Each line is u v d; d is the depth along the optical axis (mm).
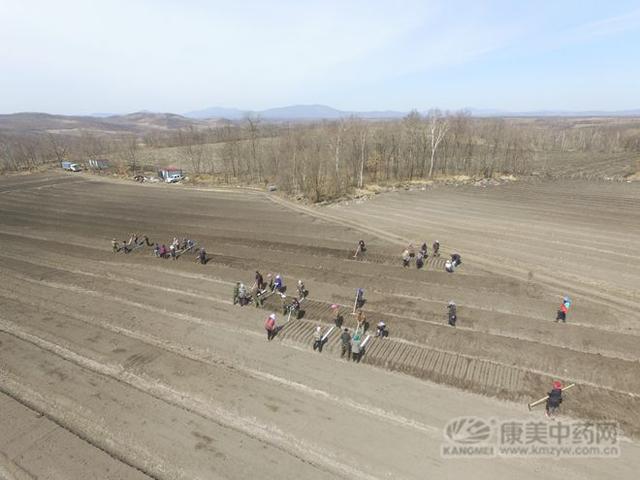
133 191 80500
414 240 43781
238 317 27312
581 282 32094
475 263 36594
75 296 31125
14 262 39188
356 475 15070
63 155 141375
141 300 30203
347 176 78062
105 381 20719
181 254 40594
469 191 72875
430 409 18375
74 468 15547
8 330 26078
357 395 19359
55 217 58688
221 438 16875
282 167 77375
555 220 50594
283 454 16031
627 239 42281
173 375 21078
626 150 147750
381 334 24594
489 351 22719
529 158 114375
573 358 21875
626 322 25656
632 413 17891
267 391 19750
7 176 102562
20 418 18266
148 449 16391
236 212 60156
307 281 33312
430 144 100062
